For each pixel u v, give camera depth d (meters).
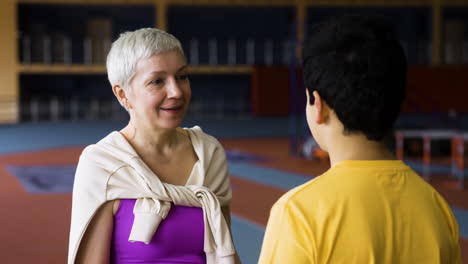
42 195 6.64
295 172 8.53
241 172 8.52
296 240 1.07
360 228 1.07
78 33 20.64
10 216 5.54
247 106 21.45
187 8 20.69
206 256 1.67
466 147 10.61
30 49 19.55
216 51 21.88
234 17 21.89
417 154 10.05
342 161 1.13
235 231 4.89
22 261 4.07
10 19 18.91
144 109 1.63
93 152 1.67
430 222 1.12
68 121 19.52
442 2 20.69
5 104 18.94
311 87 1.12
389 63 1.07
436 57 20.88
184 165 1.75
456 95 18.97
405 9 21.50
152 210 1.61
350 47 1.08
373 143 1.14
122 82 1.65
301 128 16.08
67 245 4.49
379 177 1.12
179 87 1.63
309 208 1.09
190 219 1.65
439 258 1.12
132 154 1.65
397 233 1.09
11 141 13.29
